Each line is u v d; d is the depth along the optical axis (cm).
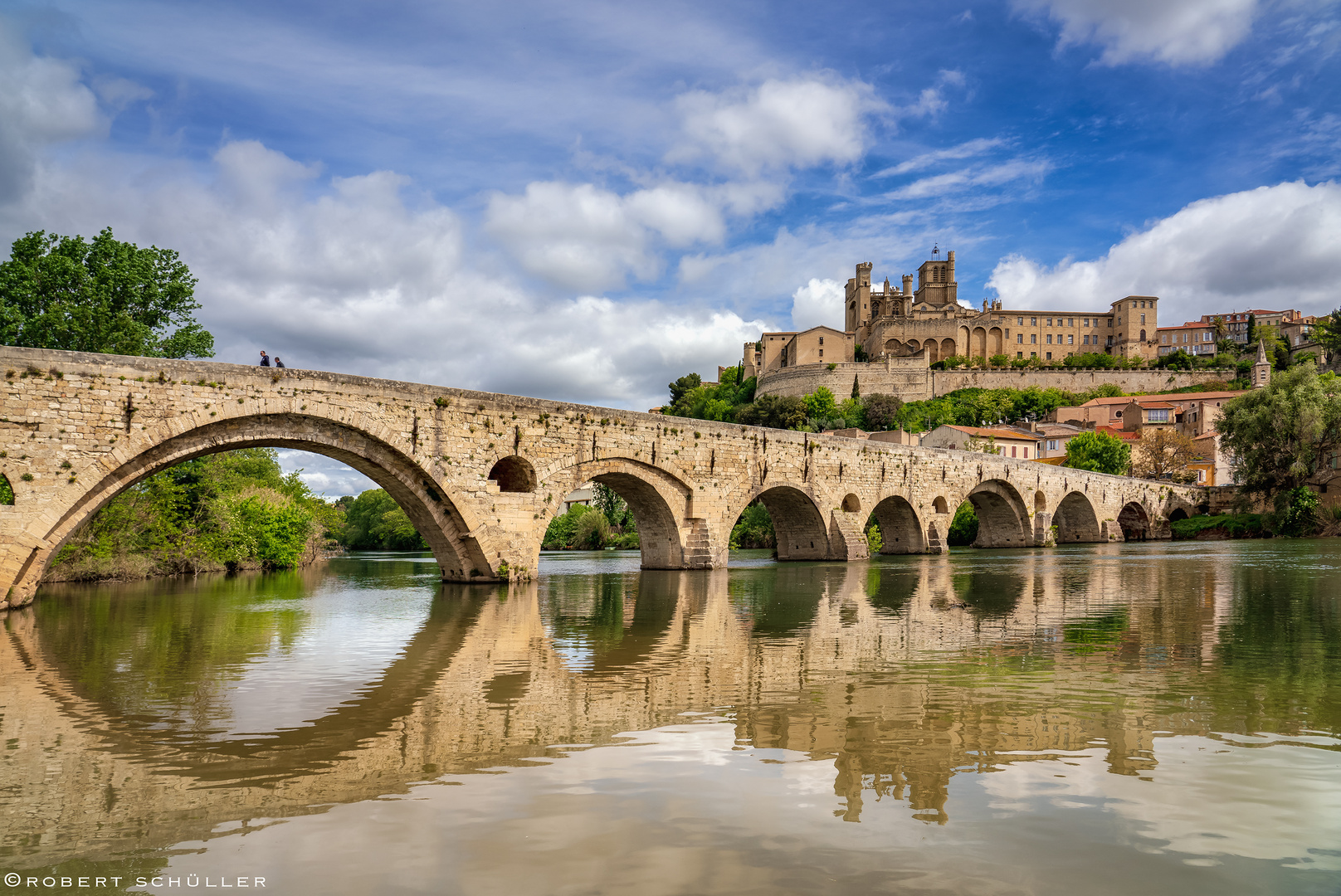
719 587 3741
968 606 2784
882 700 1374
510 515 3809
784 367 18788
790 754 1072
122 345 4284
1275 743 1110
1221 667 1644
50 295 4319
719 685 1505
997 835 807
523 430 3866
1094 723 1214
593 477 4234
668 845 792
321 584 4288
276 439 3142
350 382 3288
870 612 2648
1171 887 698
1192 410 12925
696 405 18762
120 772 1028
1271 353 16975
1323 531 8031
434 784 971
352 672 1670
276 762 1060
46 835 833
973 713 1284
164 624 2486
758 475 5125
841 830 822
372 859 770
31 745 1141
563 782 970
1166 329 19912
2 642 2112
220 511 5381
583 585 3884
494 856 771
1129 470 11469
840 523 5622
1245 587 3359
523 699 1402
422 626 2398
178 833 834
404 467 3519
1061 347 19388
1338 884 701
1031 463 7919
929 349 18400
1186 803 886
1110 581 3778
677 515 4669
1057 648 1895
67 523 2728
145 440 2811
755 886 704
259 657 1861
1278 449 8562
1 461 2575
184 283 4806
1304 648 1870
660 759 1057
